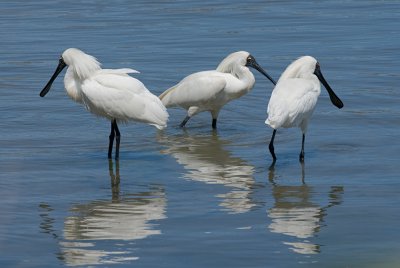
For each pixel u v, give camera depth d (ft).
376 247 38.73
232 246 38.83
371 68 79.87
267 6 118.62
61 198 45.98
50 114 65.62
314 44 91.61
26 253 38.17
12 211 43.73
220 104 63.05
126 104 53.52
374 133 59.26
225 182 48.83
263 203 44.96
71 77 54.70
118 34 98.63
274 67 81.10
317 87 53.21
